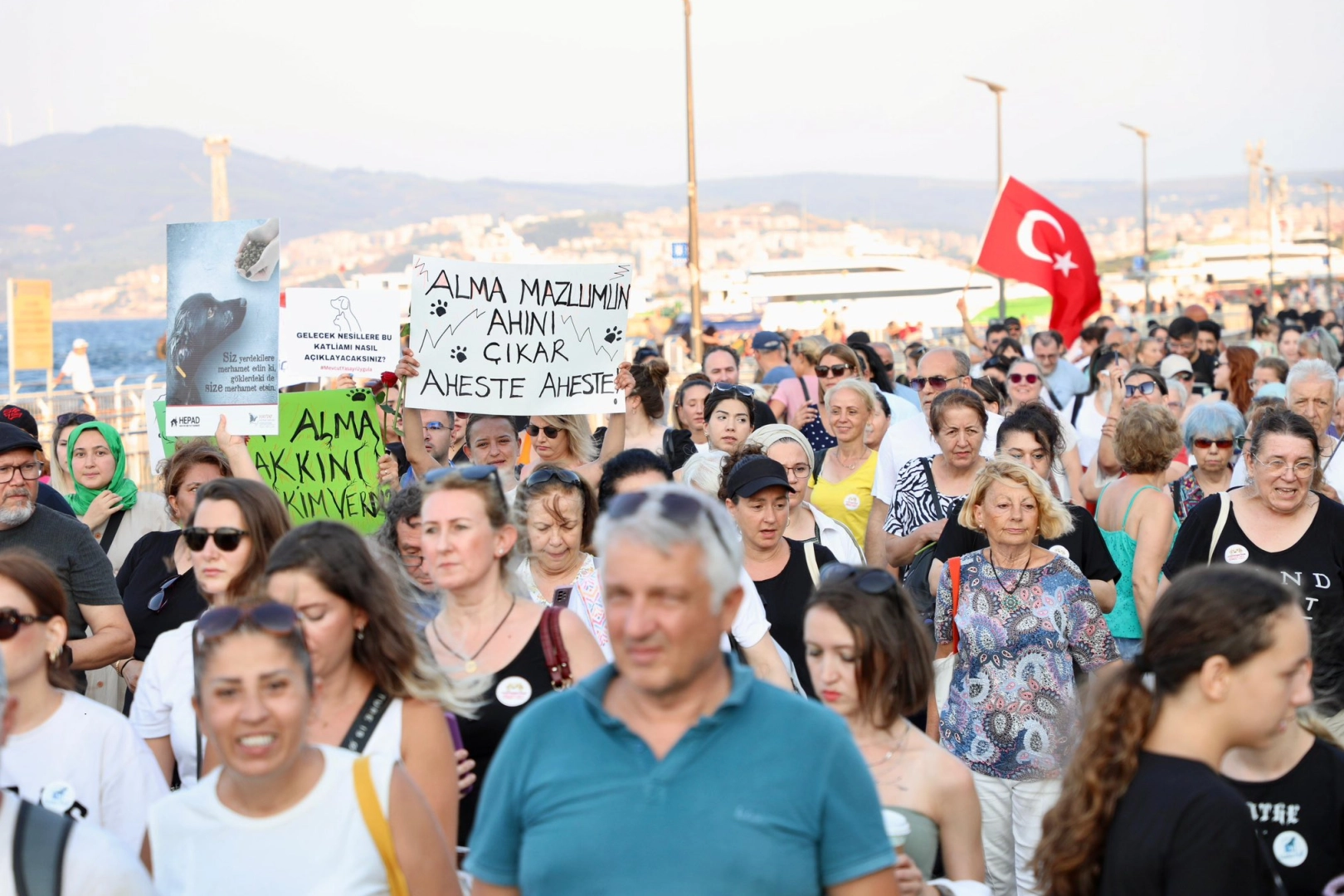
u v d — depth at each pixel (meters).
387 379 8.12
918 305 71.00
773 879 2.79
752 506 5.91
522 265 8.05
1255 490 6.07
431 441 9.44
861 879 2.87
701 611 2.85
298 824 3.25
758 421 9.86
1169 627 3.20
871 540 8.08
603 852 2.82
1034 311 76.06
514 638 4.54
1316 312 28.08
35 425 8.84
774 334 15.13
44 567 4.03
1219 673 3.13
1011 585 5.54
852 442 8.61
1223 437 7.87
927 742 4.09
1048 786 5.29
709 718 2.88
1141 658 3.27
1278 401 9.46
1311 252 121.12
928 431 8.11
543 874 2.86
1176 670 3.17
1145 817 3.11
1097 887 3.20
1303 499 5.87
